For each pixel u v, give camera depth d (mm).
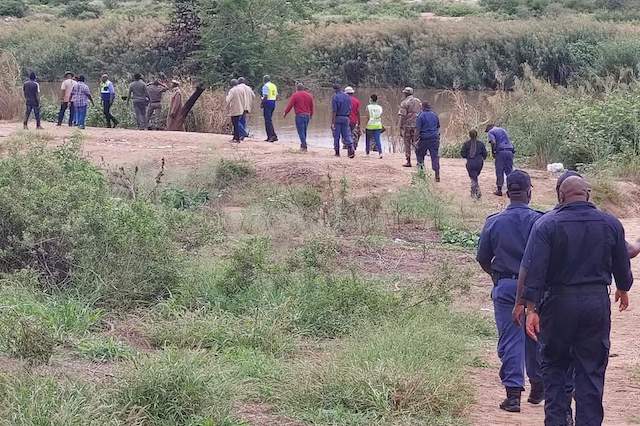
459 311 15273
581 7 92562
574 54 65750
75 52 74188
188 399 8945
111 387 9062
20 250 13703
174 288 14281
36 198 14039
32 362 9602
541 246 8586
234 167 28359
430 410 9969
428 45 71250
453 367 11625
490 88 69250
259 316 13023
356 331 13062
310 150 33469
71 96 39031
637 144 33875
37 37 77625
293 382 10250
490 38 69625
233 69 55812
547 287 8680
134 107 39750
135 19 77562
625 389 11750
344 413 9617
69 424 7703
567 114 35969
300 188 25609
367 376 10188
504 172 27844
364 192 27172
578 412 8594
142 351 11273
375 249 20219
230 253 17078
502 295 10492
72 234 13656
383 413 9633
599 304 8531
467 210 25359
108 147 32469
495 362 13000
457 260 19875
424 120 28328
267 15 56281
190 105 41656
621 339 14633
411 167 30250
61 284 13516
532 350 10750
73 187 14414
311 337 13344
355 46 73000
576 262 8539
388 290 15703
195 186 26984
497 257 10562
